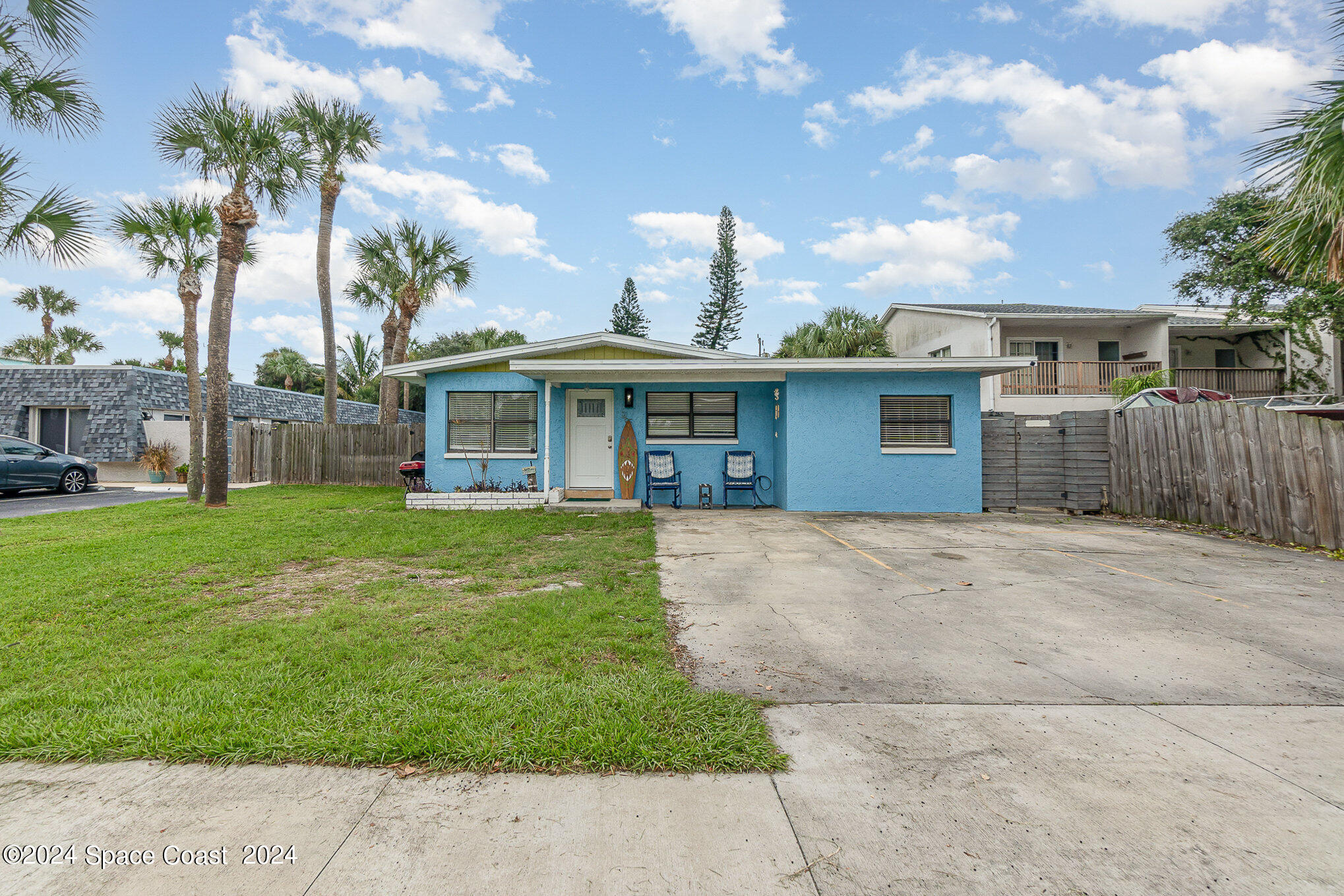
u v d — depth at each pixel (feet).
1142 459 31.99
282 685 10.63
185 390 64.69
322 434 50.98
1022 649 12.90
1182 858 6.46
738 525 29.94
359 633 13.47
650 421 39.73
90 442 57.06
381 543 24.11
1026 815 7.23
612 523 29.76
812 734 9.22
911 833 6.90
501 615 14.67
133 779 8.03
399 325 60.70
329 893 5.99
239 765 8.35
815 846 6.70
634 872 6.30
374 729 8.94
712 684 11.08
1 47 21.03
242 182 36.01
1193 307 61.77
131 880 6.17
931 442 35.78
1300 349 58.59
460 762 8.29
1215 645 13.07
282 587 17.87
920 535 26.89
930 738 9.11
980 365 33.40
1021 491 35.68
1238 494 26.55
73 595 16.65
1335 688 10.85
